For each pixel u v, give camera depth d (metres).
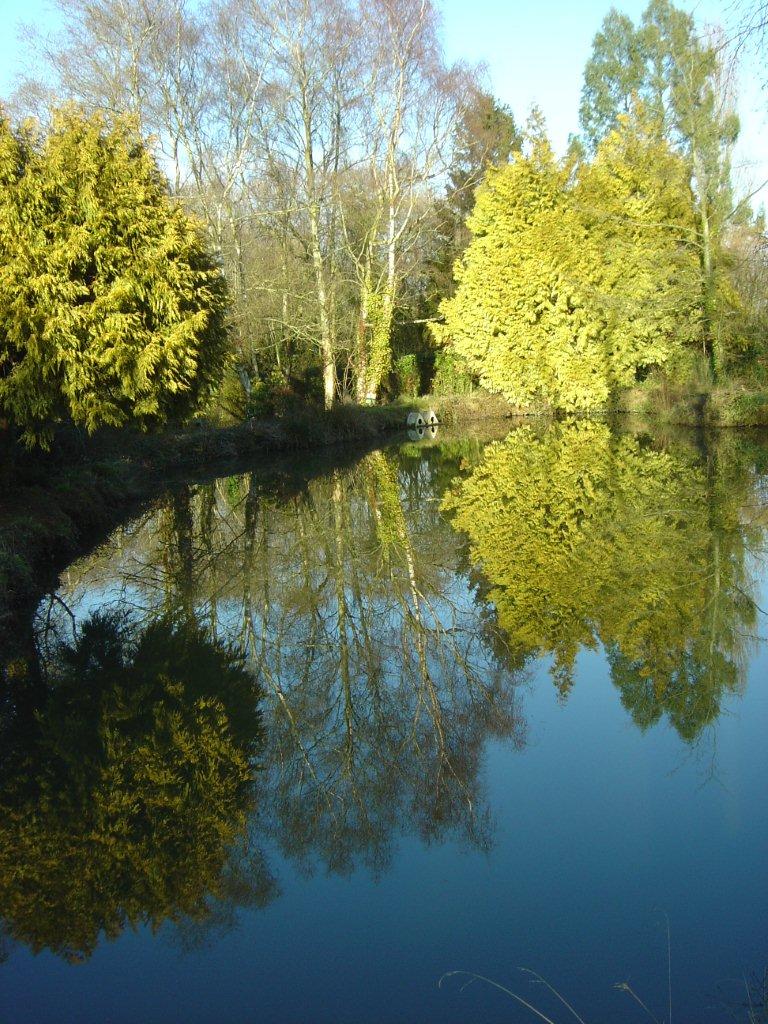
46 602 8.59
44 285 8.91
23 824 4.40
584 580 8.59
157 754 5.20
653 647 6.50
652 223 21.30
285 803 4.57
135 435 16.34
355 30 22.30
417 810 4.44
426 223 29.84
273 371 24.45
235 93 21.80
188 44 21.12
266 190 23.38
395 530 12.16
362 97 23.06
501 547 10.54
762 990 2.97
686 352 22.28
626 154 23.20
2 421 9.51
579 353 24.62
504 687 5.91
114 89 19.77
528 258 25.03
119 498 13.20
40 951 3.46
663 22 19.67
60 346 8.97
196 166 21.86
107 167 9.64
